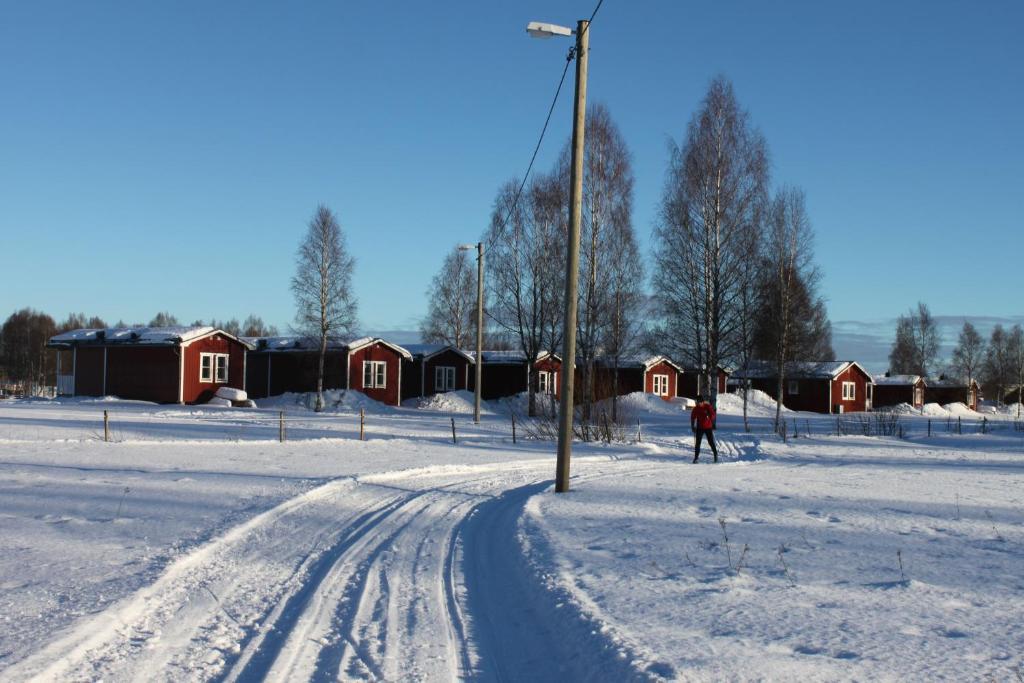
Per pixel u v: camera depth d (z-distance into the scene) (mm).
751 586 7453
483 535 10531
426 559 9070
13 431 26062
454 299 73812
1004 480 16766
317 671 5551
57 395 52281
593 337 37656
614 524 10797
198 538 9523
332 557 9062
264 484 14250
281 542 9781
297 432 28516
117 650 5879
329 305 47125
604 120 38406
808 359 48062
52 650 5609
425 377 56156
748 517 11383
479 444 25406
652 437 31141
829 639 5844
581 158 15070
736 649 5602
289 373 53094
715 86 34562
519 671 5625
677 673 5066
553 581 7633
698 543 9477
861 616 6461
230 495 12922
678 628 6137
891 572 8008
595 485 15453
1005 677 5008
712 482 16062
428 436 28422
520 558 8820
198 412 38938
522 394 51625
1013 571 8031
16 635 5934
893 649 5590
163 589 7484
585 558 8648
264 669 5562
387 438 26938
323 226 47281
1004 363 107750
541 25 14445
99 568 8008
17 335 95750
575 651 5879
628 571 8055
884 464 21547
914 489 14859
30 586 7305
